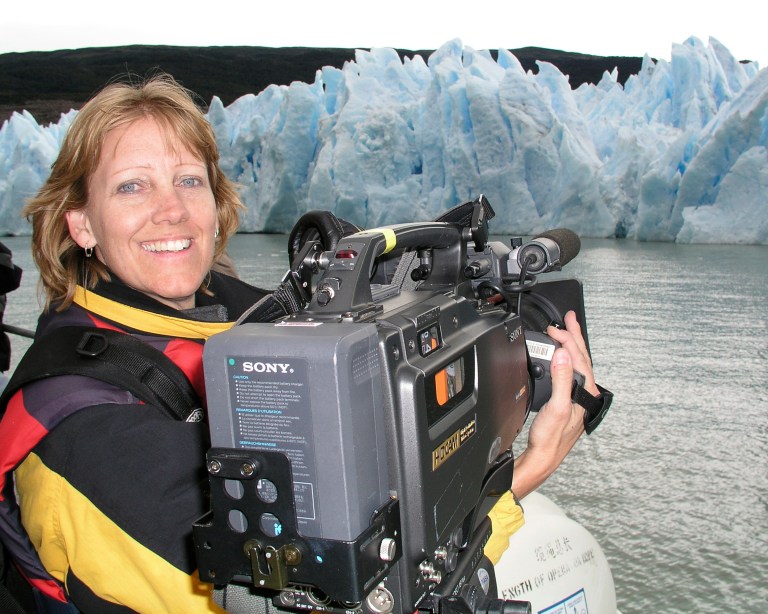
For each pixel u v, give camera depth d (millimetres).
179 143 805
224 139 20859
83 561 688
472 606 649
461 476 635
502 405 733
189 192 822
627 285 12750
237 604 616
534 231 17891
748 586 3658
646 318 10453
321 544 506
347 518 499
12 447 692
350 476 496
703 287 12445
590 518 4535
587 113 21188
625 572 3855
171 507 671
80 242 815
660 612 3455
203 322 822
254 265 14672
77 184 801
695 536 4219
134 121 784
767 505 4633
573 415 853
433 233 701
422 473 556
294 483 508
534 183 17812
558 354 796
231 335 523
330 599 559
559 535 1125
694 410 6676
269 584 518
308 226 697
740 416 6477
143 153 782
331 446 492
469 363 664
